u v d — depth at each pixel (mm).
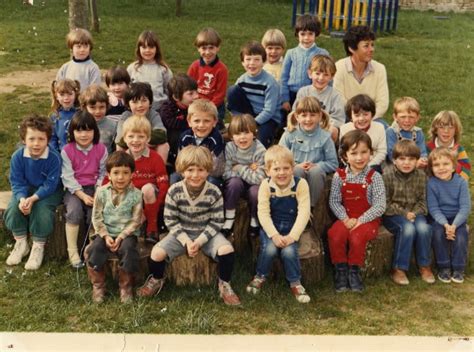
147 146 4590
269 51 6203
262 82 5562
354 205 4484
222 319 3891
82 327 3766
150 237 4383
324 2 15430
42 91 9164
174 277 4281
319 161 4734
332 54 12211
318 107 4656
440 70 11109
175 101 5098
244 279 4387
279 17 16578
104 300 4082
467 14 19188
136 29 13844
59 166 4617
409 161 4512
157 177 4520
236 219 4621
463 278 4484
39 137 4508
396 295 4262
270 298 4129
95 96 4945
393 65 11383
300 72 5887
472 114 8578
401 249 4438
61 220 4555
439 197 4574
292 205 4289
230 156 4633
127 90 4867
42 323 3797
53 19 15297
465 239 4469
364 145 4430
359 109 4875
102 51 11656
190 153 4062
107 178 4441
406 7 19984
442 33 15211
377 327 3850
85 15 9484
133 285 4285
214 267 4270
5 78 9883
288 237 4184
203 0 19188
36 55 11398
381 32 14914
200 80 6098
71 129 4637
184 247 4168
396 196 4590
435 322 3930
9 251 4695
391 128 5105
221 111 6156
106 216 4207
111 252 4258
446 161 4531
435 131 5055
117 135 4891
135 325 3768
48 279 4336
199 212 4180
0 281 4273
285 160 4180
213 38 5953
